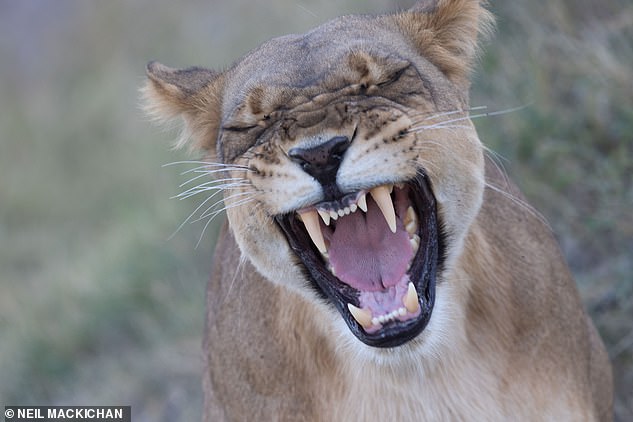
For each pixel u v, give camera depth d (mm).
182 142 10188
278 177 8578
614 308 12930
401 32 9492
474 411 9312
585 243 13633
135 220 20891
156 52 28438
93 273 20422
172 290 18125
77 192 27531
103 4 33281
